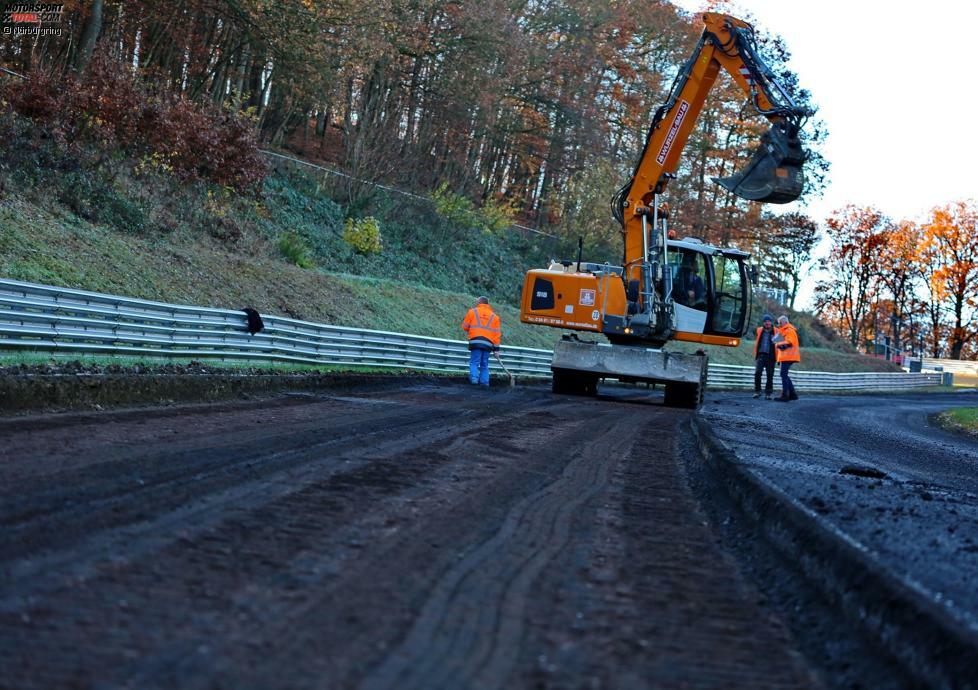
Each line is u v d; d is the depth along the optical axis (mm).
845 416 22953
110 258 17328
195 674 3096
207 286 19172
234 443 8414
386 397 15508
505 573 4762
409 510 6137
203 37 32906
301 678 3131
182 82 31703
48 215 17703
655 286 20281
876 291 82000
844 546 4895
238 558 4617
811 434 16156
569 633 3873
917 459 13938
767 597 4848
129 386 11461
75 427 8703
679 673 3508
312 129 46406
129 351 13508
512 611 4113
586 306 20547
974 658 3197
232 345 16031
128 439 8188
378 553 4945
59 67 24078
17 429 8250
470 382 21500
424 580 4492
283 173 32188
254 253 23984
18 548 4410
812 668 3742
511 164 53719
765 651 3893
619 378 20203
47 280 14867
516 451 9727
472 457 8922
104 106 21359
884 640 3854
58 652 3205
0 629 3369
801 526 5660
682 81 19891
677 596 4648
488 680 3252
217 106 27031
